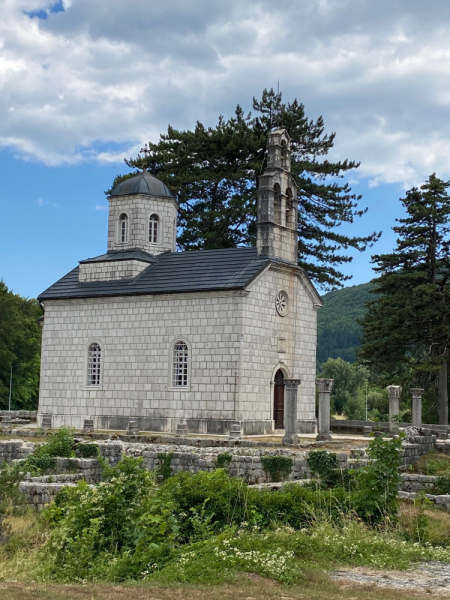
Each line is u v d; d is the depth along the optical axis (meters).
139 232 56.50
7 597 16.22
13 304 87.44
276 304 50.12
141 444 38.78
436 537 23.52
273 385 49.28
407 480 32.47
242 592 17.16
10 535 23.92
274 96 72.62
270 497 24.12
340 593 17.34
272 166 51.56
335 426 57.53
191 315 48.75
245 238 71.12
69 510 22.91
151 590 17.30
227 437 44.03
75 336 53.44
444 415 63.38
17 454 40.22
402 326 63.38
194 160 73.44
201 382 47.81
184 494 23.83
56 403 53.59
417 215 65.00
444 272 65.31
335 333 197.00
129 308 51.38
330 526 22.84
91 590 17.28
